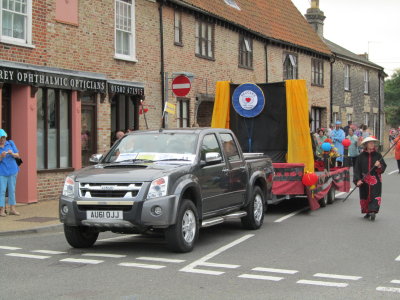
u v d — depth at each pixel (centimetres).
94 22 1672
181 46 2095
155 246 939
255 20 2770
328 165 1488
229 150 1055
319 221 1205
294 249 901
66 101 1583
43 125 1509
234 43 2478
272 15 3039
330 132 2247
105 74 1716
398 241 969
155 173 851
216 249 902
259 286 667
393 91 8156
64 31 1562
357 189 1870
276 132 1433
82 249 915
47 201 1487
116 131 1800
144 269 760
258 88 1423
